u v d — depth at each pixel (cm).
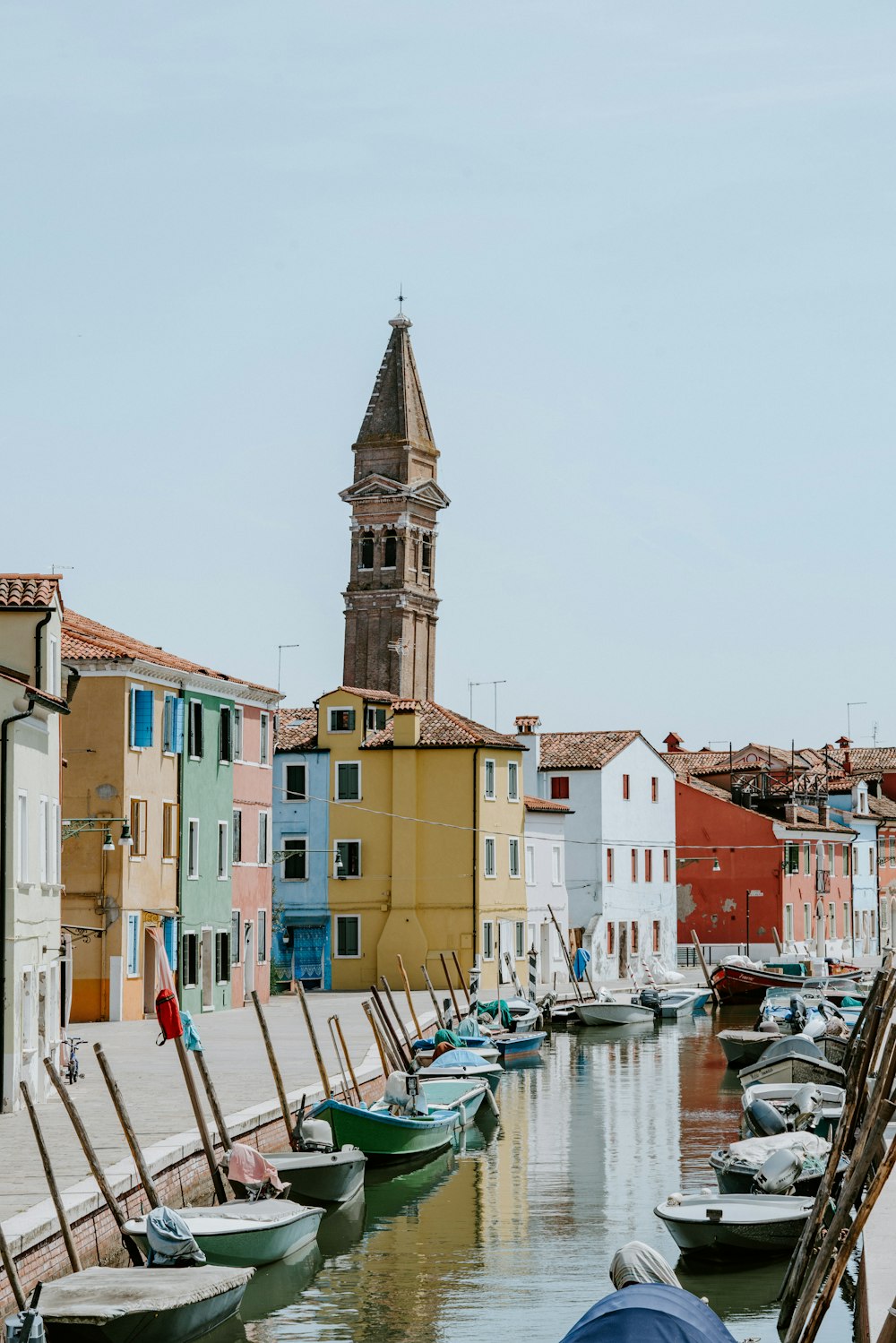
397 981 6994
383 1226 2941
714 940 9481
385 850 7075
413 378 14000
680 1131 3909
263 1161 2745
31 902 3394
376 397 13850
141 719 5244
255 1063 4034
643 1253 1902
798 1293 2219
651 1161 3519
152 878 5309
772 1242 2533
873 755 12744
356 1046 4538
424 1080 4153
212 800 5800
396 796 7069
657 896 8956
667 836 9100
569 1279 2566
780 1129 3238
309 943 7131
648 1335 1603
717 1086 4719
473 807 7012
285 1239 2539
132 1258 2384
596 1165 3488
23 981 3319
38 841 3478
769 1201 2648
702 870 9538
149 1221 2305
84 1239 2289
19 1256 2083
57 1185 2417
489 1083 4500
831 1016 5703
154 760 5347
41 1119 3086
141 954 5206
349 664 13700
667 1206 2617
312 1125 3117
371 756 7119
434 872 7038
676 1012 6888
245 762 6153
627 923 8581
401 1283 2555
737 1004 7506
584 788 8319
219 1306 2198
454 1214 3025
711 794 9600
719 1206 2614
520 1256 2711
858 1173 2003
